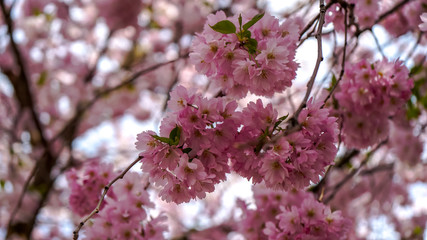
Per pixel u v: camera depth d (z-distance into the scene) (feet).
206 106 6.10
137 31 21.91
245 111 6.15
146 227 8.77
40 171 19.47
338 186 14.02
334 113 8.99
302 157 5.98
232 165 6.40
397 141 16.15
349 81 8.57
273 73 6.44
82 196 9.45
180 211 22.44
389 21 12.62
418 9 12.24
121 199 8.64
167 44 23.18
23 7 21.61
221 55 6.44
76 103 22.11
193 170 6.06
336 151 6.20
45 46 22.38
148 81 22.43
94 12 22.34
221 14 6.64
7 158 20.21
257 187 10.05
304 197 9.83
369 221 20.15
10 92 22.44
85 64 22.86
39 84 21.26
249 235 9.96
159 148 6.04
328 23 9.17
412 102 11.23
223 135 6.12
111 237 8.54
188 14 21.35
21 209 18.61
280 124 6.30
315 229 7.59
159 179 6.24
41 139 19.90
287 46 6.59
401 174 18.60
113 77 22.53
